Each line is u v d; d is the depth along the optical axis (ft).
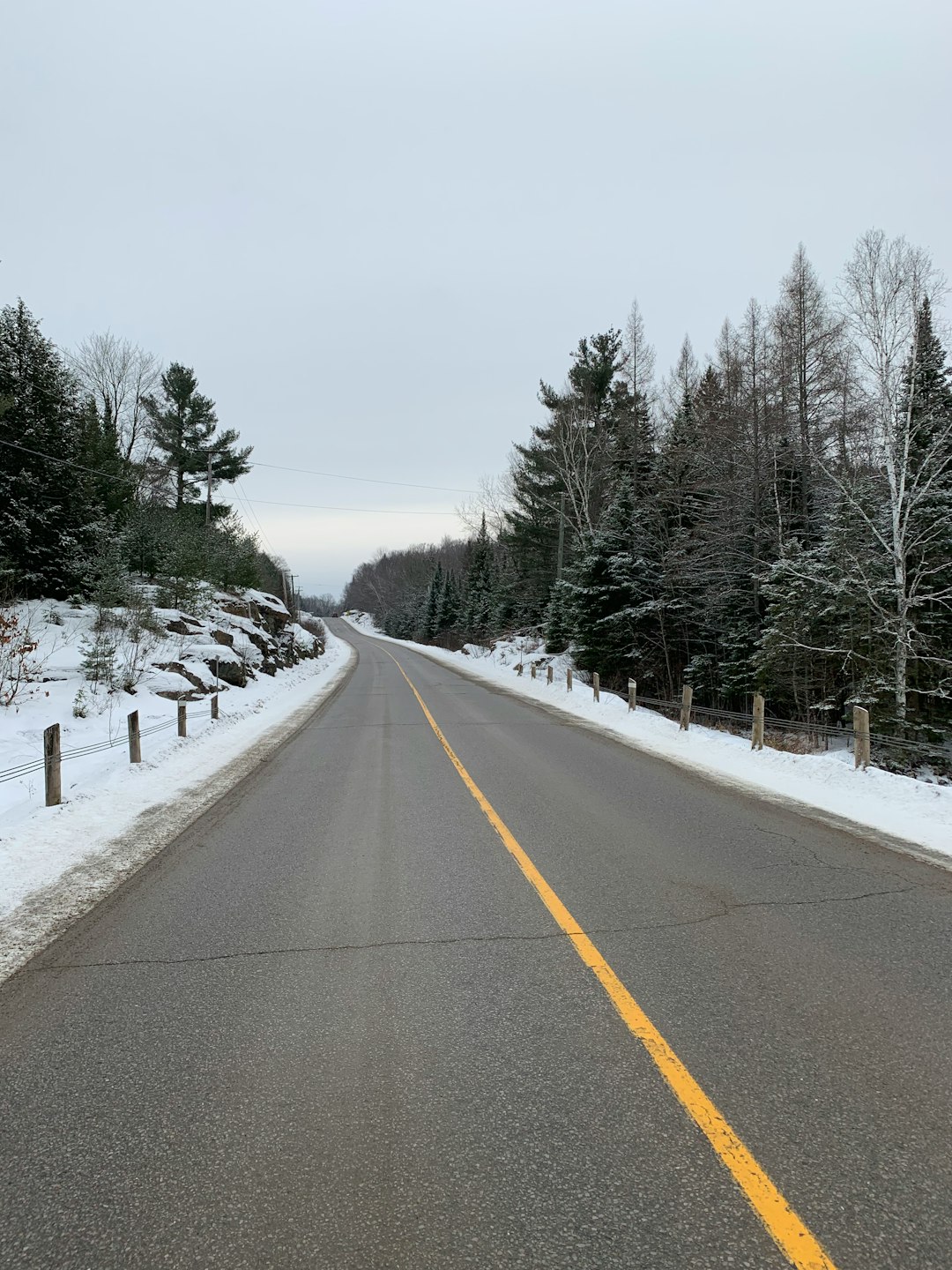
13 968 12.74
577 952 12.99
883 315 49.80
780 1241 6.55
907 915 14.66
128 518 86.02
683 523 84.02
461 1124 8.27
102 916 15.17
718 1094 8.75
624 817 23.27
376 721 51.13
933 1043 9.89
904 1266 6.28
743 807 24.63
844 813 23.66
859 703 51.39
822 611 55.06
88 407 91.30
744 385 78.95
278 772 32.12
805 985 11.62
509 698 68.69
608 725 48.49
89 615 64.69
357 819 23.26
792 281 68.39
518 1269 6.28
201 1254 6.52
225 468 134.51
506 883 16.80
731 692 69.77
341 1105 8.67
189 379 130.21
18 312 68.80
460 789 27.71
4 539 62.34
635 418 92.22
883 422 50.62
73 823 22.71
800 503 68.54
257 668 83.20
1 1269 6.39
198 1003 11.34
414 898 15.92
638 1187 7.23
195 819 23.66
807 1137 7.96
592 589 85.20
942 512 50.75
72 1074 9.44
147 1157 7.82
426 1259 6.41
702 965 12.39
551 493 127.24
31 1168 7.70
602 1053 9.71
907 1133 8.00
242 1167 7.63
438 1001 11.23
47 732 24.73
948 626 52.85
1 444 63.72
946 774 48.98
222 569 102.89
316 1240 6.65
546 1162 7.61
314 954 13.09
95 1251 6.57
